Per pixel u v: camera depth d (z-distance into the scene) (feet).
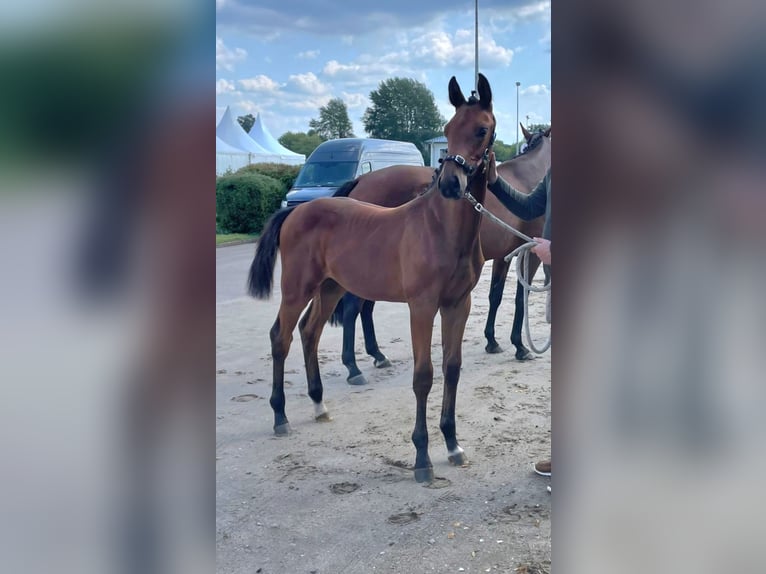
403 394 12.68
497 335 16.60
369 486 8.75
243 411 11.82
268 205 42.32
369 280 10.05
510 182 15.03
